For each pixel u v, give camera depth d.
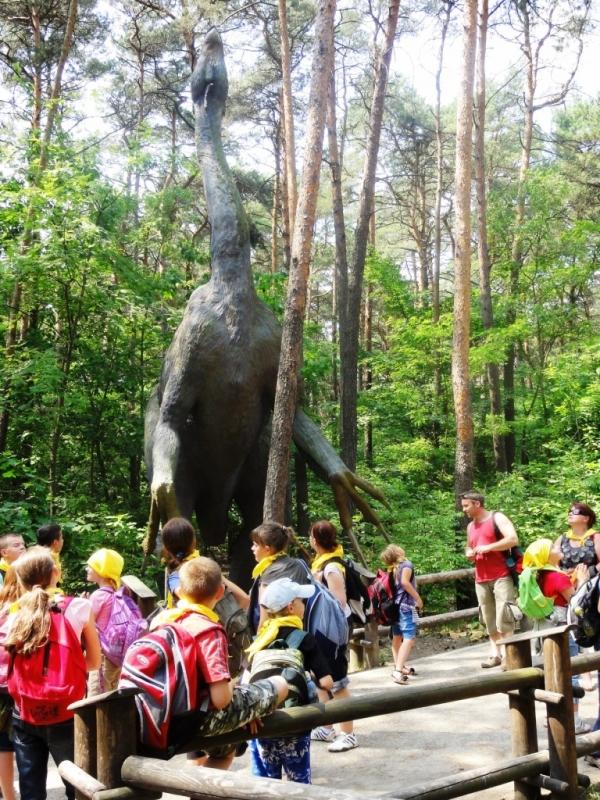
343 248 11.72
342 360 11.02
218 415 6.86
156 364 12.12
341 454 10.88
